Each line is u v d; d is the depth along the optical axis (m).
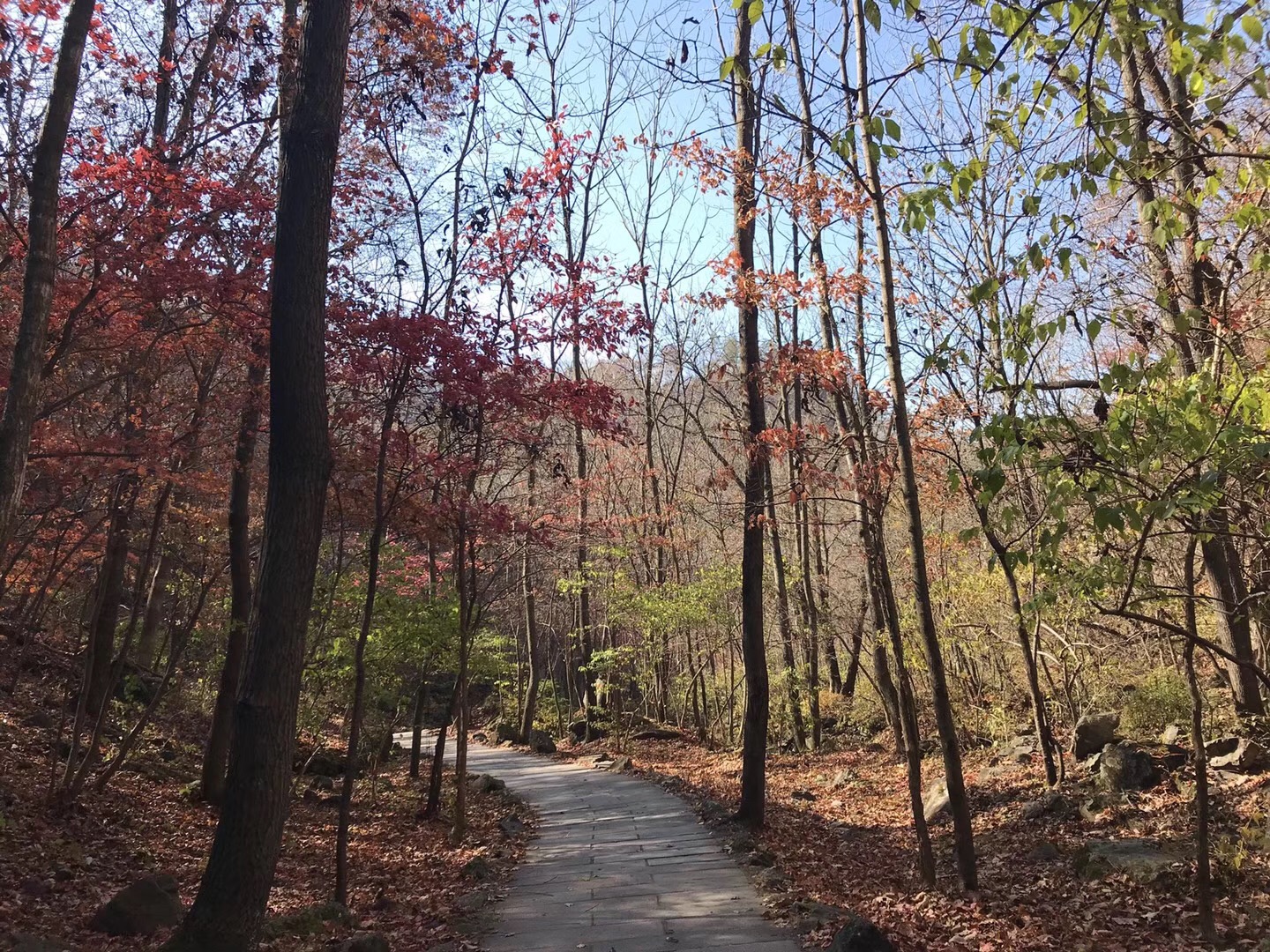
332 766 15.73
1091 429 3.77
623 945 5.95
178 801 11.02
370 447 8.48
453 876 8.64
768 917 6.44
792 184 8.47
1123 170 4.12
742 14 8.91
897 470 8.31
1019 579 11.59
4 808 8.61
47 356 7.66
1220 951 5.29
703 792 13.59
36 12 7.05
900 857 9.55
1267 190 4.81
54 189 5.67
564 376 9.05
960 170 4.01
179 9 9.47
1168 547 8.48
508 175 8.43
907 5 3.88
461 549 10.30
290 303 5.41
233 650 11.39
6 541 5.27
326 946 5.96
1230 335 5.28
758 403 10.12
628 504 22.56
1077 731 11.32
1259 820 7.46
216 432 8.98
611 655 20.38
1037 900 6.98
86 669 9.89
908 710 7.72
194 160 8.38
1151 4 3.36
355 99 8.84
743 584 10.55
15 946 5.18
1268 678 4.40
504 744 23.80
